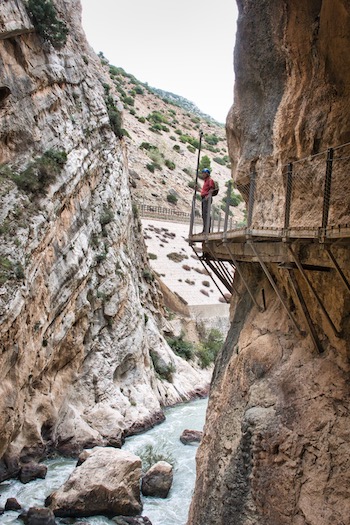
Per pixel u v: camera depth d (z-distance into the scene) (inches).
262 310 451.8
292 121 397.1
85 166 948.6
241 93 518.0
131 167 2573.8
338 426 292.0
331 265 301.3
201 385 1217.4
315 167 359.3
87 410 847.7
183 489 653.9
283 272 379.2
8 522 542.9
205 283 1686.8
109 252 1000.2
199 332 1502.2
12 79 772.6
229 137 575.5
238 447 358.3
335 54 326.6
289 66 410.3
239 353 434.6
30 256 683.4
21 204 704.4
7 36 767.7
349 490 267.9
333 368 318.0
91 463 605.0
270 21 423.5
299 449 305.1
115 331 975.6
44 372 772.0
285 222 327.3
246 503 328.5
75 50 1117.7
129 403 919.7
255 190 474.6
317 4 354.6
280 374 360.8
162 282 1552.7
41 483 650.8
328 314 327.6
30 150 781.9
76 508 561.0
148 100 4594.0
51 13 873.5
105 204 1037.8
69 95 979.9
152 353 1178.0
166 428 915.4
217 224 538.6
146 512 589.0
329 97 352.5
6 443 627.2
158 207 2191.2
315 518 276.4
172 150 3366.1
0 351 598.5
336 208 329.1
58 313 778.8
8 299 610.5
